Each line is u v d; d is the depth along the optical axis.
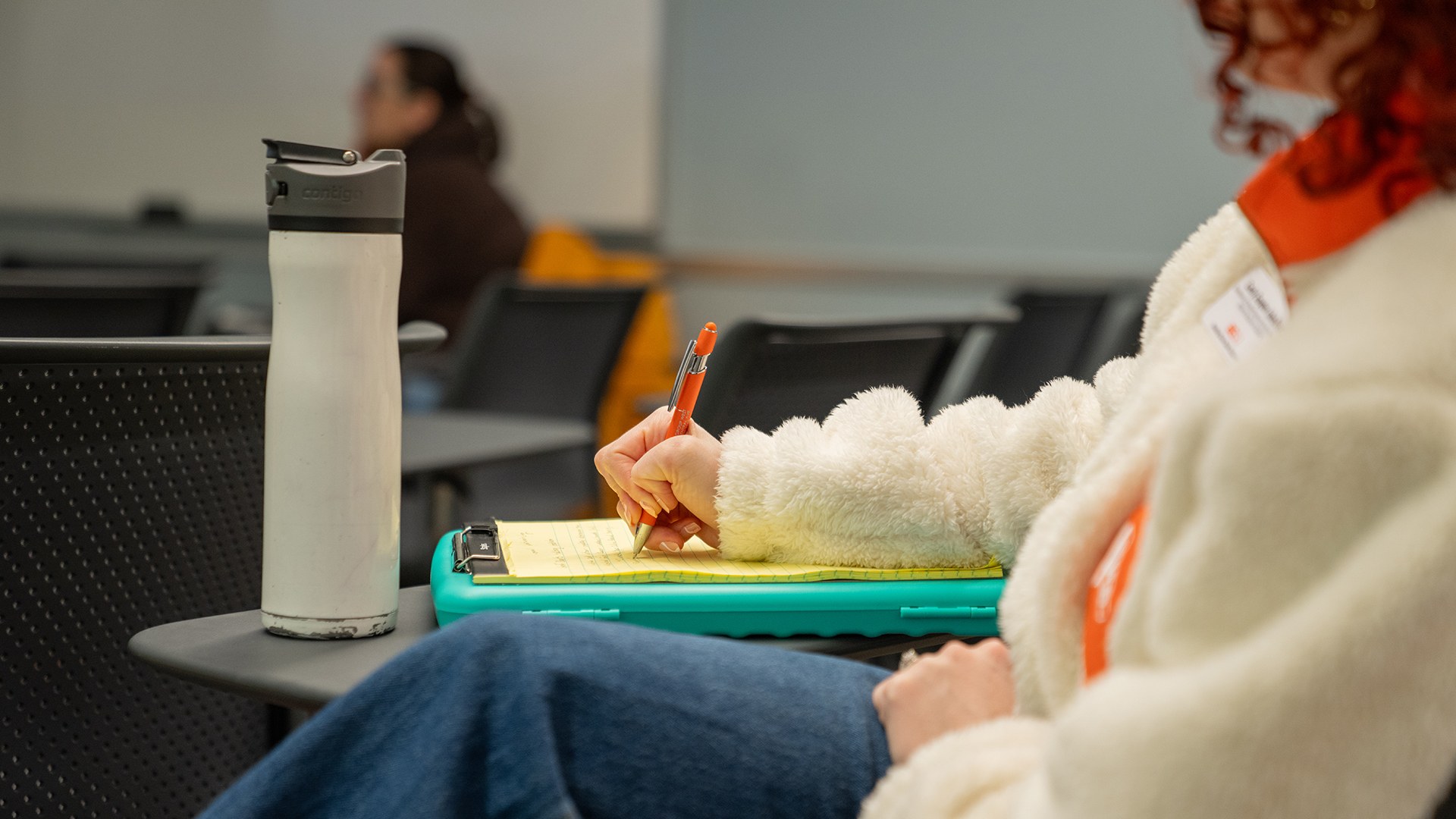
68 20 5.44
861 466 0.93
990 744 0.64
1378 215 0.57
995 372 2.70
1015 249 4.93
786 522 0.93
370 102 4.27
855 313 5.25
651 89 5.46
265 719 1.24
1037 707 0.68
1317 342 0.51
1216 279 0.70
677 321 5.55
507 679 0.63
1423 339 0.49
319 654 0.79
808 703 0.71
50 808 1.04
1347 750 0.48
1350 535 0.49
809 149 5.25
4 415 0.96
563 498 2.91
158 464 1.07
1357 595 0.48
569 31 5.49
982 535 0.92
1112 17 4.64
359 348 0.82
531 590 0.83
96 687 1.06
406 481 2.27
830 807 0.68
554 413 2.87
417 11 5.46
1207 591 0.51
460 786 0.62
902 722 0.71
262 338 1.11
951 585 0.88
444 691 0.64
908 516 0.92
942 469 0.94
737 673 0.71
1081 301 2.85
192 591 1.12
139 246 5.52
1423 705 0.48
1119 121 4.68
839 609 0.87
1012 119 4.87
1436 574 0.47
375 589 0.83
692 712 0.67
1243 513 0.50
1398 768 0.48
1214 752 0.49
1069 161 4.79
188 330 2.09
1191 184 4.59
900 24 5.03
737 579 0.87
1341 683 0.48
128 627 1.07
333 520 0.82
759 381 1.58
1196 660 0.51
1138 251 4.71
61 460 1.00
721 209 5.44
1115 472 0.64
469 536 0.98
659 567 0.89
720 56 5.36
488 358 2.66
